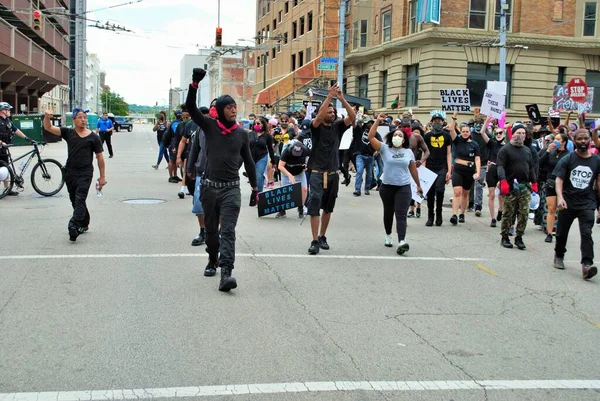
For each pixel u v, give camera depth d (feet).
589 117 107.65
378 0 120.88
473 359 16.52
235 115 22.35
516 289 23.99
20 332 17.40
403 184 29.50
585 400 14.24
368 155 51.75
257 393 13.89
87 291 21.53
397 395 14.07
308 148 38.06
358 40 127.85
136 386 14.07
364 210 43.83
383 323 19.22
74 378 14.43
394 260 28.17
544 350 17.42
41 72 141.49
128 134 215.31
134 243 29.68
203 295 21.45
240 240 31.50
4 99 162.40
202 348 16.55
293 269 25.66
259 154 42.78
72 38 274.98
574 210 26.63
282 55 181.78
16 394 13.51
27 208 39.60
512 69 105.60
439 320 19.75
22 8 125.70
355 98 106.42
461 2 102.42
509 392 14.49
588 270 25.41
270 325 18.58
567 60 106.83
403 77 112.37
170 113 436.35
